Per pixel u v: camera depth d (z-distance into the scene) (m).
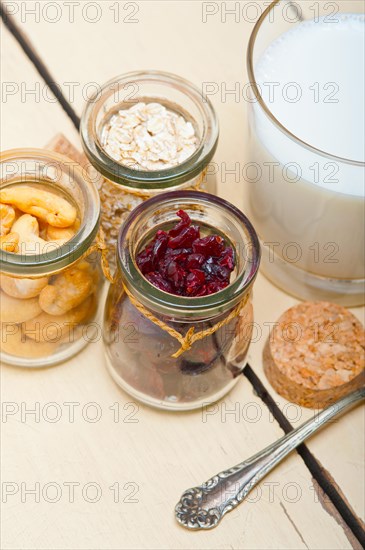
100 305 1.19
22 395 1.16
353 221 1.07
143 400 1.14
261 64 1.12
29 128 1.32
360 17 1.14
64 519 1.10
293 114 1.08
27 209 1.08
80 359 1.19
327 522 1.10
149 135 1.12
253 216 1.21
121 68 1.37
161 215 1.03
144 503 1.11
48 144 1.30
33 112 1.33
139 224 1.01
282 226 1.15
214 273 1.01
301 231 1.13
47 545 1.08
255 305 1.24
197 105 1.12
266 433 1.15
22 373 1.18
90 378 1.18
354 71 1.11
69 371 1.18
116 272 1.05
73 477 1.12
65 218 1.06
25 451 1.13
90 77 1.36
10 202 1.08
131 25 1.40
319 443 1.14
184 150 1.11
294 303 1.25
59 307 1.08
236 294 0.96
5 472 1.12
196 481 1.12
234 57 1.38
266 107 1.01
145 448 1.14
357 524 1.10
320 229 1.11
